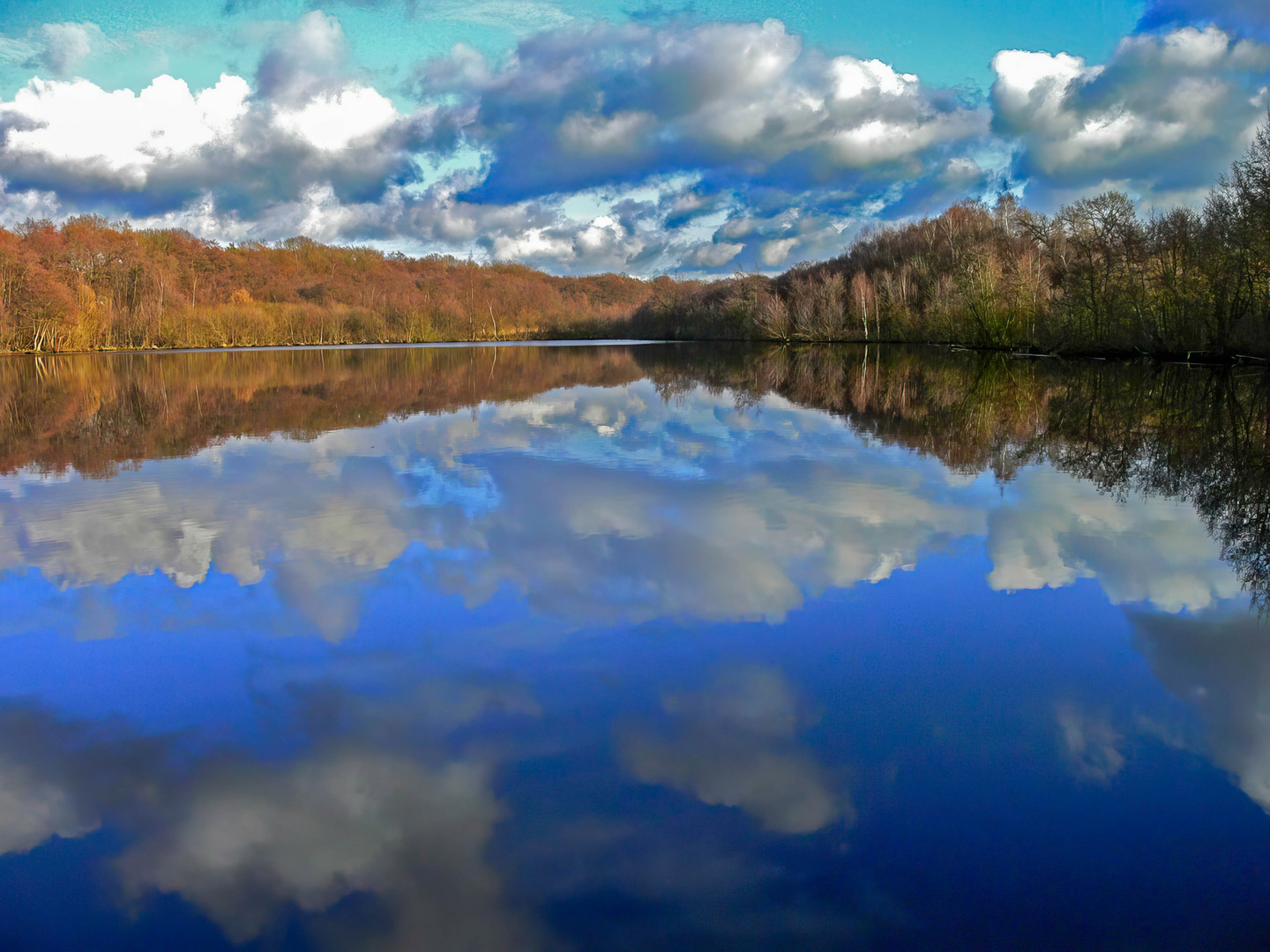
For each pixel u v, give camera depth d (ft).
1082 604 18.66
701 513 27.71
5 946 8.82
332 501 30.40
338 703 14.33
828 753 12.39
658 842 10.36
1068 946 8.51
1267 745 12.51
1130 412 54.75
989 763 12.06
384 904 9.37
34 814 11.21
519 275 524.52
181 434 51.26
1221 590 19.54
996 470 35.37
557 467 36.88
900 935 8.73
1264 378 75.20
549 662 15.79
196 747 12.99
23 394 83.15
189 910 9.35
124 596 20.07
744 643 16.58
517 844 10.36
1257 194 78.48
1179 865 9.77
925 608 18.47
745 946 8.59
